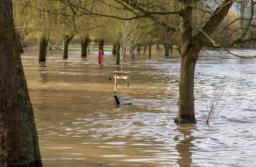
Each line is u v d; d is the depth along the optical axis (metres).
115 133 21.88
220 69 76.88
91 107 29.94
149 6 23.92
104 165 15.98
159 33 75.88
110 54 123.81
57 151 17.98
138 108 30.02
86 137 20.80
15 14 49.59
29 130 13.20
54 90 38.81
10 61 12.95
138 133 21.95
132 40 73.94
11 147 12.89
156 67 75.56
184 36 23.52
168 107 30.69
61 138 20.48
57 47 158.88
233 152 18.45
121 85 44.25
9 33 12.97
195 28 23.45
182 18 23.34
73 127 23.14
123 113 27.86
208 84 49.31
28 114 13.26
